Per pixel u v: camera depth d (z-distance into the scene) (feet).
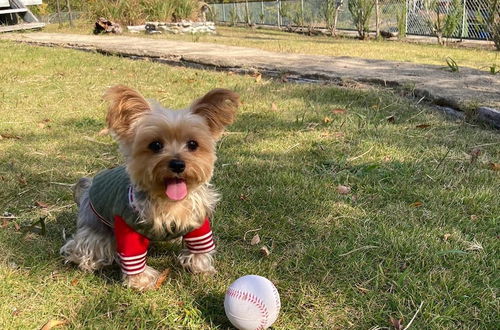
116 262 3.01
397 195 3.76
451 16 14.78
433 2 15.56
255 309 2.33
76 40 12.23
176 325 2.51
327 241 3.18
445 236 3.19
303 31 20.24
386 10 18.13
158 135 2.57
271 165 4.32
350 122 5.37
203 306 2.63
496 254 3.01
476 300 2.61
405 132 5.08
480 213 3.51
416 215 3.48
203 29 17.04
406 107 5.86
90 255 2.89
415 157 4.45
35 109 6.10
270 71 7.82
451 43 15.03
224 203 3.65
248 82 7.30
